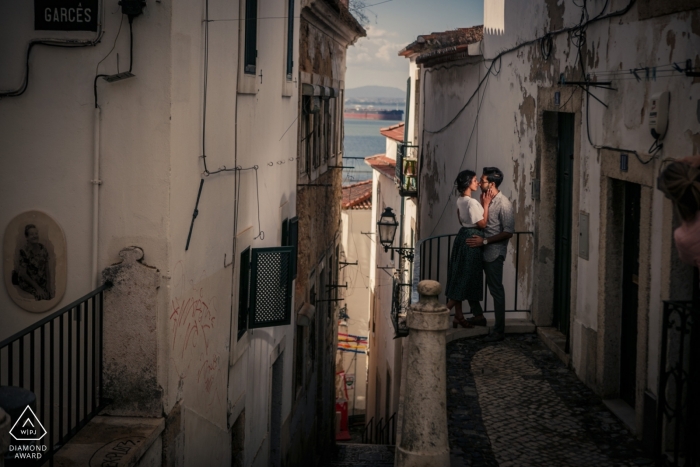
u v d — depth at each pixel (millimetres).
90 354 5910
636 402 6281
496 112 11047
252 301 8492
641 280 6199
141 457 5414
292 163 11609
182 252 6090
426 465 5301
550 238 8961
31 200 5852
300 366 13117
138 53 5629
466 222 8781
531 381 7578
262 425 9664
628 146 6516
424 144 17938
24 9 5695
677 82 5633
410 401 5395
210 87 6715
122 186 5750
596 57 7281
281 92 10375
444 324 5375
